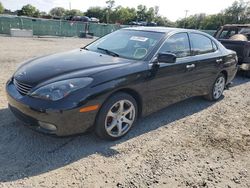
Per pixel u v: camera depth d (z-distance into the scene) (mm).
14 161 3023
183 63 4426
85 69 3441
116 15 96875
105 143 3580
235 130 4395
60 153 3258
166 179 2953
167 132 4102
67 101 3049
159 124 4375
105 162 3162
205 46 5176
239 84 7812
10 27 23828
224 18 80688
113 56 4062
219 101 5906
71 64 3600
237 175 3156
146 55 3979
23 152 3211
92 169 3008
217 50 5496
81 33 28453
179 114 4906
